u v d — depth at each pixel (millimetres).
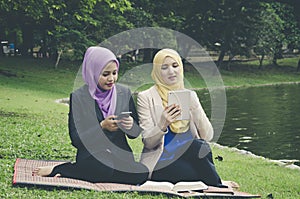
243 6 45469
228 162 12477
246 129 19828
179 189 7645
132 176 7945
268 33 46875
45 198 7121
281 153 15414
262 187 9773
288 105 28297
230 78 43531
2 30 38375
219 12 45156
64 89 30688
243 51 46594
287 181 10547
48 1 19266
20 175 8117
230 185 8453
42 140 12633
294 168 12391
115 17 35438
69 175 8023
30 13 19062
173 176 7938
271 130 19562
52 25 34812
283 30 50062
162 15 41156
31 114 18453
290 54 55156
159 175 7957
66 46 35969
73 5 21516
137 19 37469
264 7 46438
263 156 15008
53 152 11266
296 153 15391
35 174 8203
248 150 15938
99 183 7863
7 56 39844
